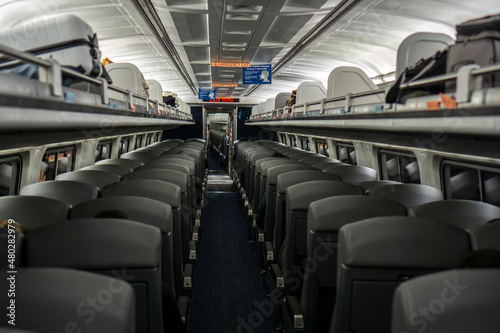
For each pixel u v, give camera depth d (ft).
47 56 10.91
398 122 11.53
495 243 6.53
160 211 9.02
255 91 64.80
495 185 14.01
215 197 44.29
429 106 9.29
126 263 6.53
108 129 17.13
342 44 30.09
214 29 26.61
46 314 4.26
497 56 8.38
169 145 38.99
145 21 24.12
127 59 36.83
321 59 36.22
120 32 27.63
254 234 23.04
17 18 20.01
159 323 6.99
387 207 8.79
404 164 20.77
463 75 7.61
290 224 11.55
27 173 16.85
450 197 16.97
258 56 37.04
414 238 6.75
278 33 28.22
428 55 15.17
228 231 29.17
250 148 34.06
